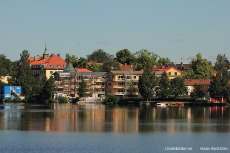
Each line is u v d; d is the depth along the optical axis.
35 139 167.25
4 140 164.88
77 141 164.00
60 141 163.75
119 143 161.38
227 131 190.12
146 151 150.12
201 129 195.75
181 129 195.25
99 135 177.00
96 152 148.00
